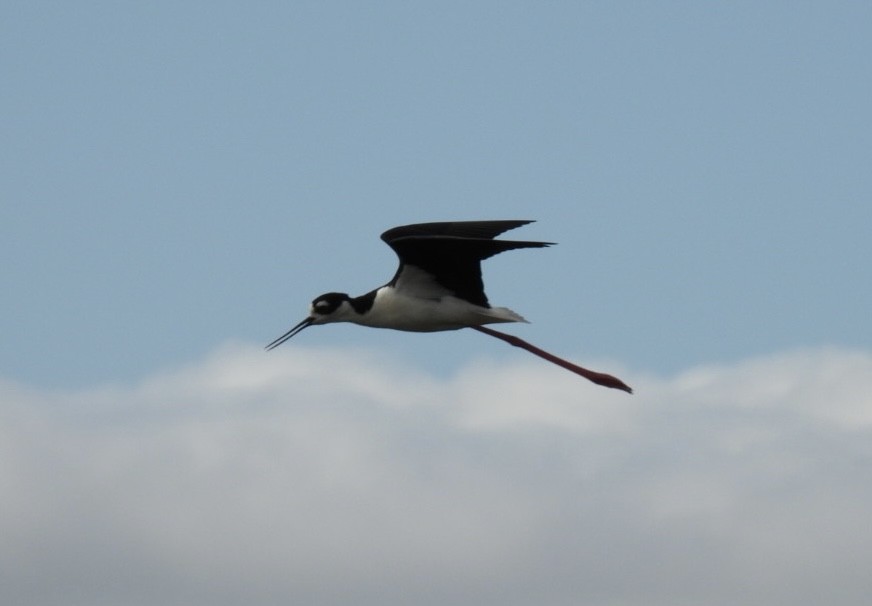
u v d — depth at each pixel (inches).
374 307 796.6
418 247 776.9
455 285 790.5
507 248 769.6
